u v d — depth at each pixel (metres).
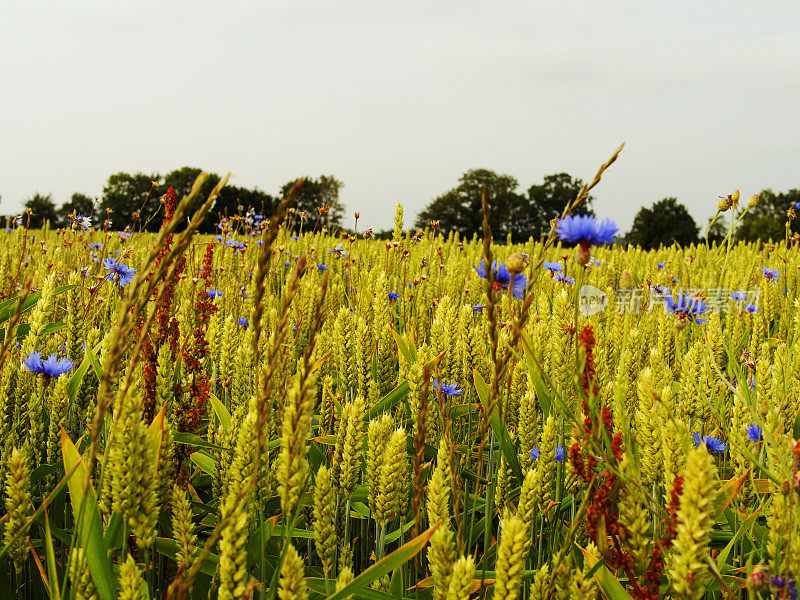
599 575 1.71
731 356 2.83
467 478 2.82
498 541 2.50
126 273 3.88
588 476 1.66
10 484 1.96
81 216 6.70
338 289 5.56
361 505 2.55
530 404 2.55
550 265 4.40
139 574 1.52
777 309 5.52
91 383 2.90
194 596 2.05
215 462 2.52
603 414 1.64
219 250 7.27
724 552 2.08
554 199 76.38
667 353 3.87
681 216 63.62
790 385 2.79
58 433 2.55
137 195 34.03
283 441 1.44
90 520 1.56
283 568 1.43
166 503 2.10
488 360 3.06
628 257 9.65
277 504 2.47
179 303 4.84
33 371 2.59
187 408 2.67
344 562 2.09
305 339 4.51
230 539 1.39
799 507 1.59
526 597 2.25
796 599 1.48
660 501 2.03
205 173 1.40
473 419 3.53
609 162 1.58
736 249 10.14
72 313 3.06
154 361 2.56
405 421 3.16
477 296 6.08
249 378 3.29
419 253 8.16
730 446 2.60
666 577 1.79
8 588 2.27
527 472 2.28
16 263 5.63
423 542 1.56
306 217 9.27
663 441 1.79
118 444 1.58
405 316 5.53
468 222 78.56
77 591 1.57
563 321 2.50
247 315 5.08
